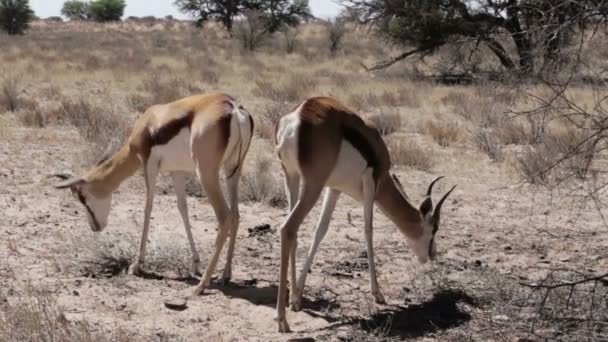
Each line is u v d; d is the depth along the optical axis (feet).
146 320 19.88
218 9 216.74
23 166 39.34
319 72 104.53
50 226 28.76
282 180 37.93
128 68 99.14
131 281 22.97
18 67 94.94
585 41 18.43
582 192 34.37
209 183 21.95
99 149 40.91
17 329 17.87
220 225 22.11
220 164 22.02
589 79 19.48
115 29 268.00
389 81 87.76
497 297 21.63
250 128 22.57
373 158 19.85
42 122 53.36
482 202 34.55
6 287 21.77
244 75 95.91
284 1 202.18
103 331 18.47
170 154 22.81
